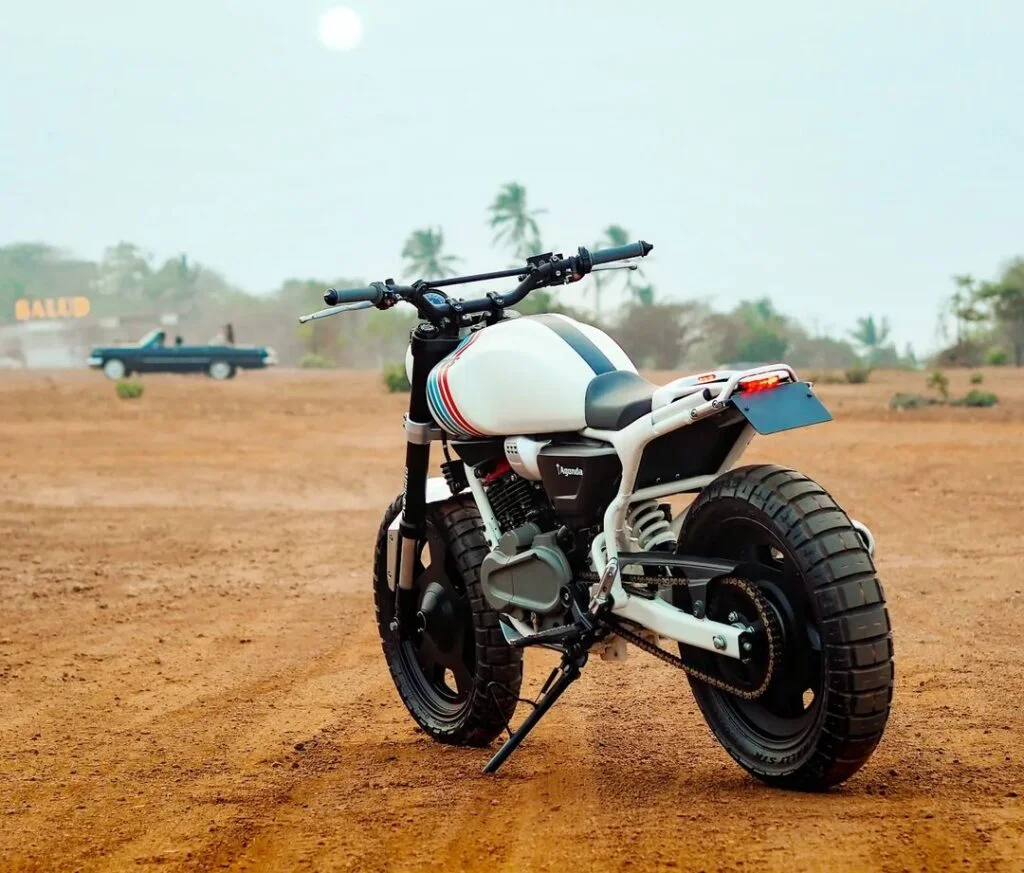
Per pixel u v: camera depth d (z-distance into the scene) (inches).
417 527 223.5
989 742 197.9
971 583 366.3
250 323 4584.2
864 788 172.4
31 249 6190.9
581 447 189.2
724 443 183.6
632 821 161.2
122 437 1008.9
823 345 4148.6
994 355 2637.8
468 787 186.1
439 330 212.1
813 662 165.2
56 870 155.6
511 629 201.8
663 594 182.5
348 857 154.1
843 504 571.2
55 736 227.9
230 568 449.1
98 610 368.5
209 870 152.9
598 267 215.0
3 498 663.8
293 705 250.8
